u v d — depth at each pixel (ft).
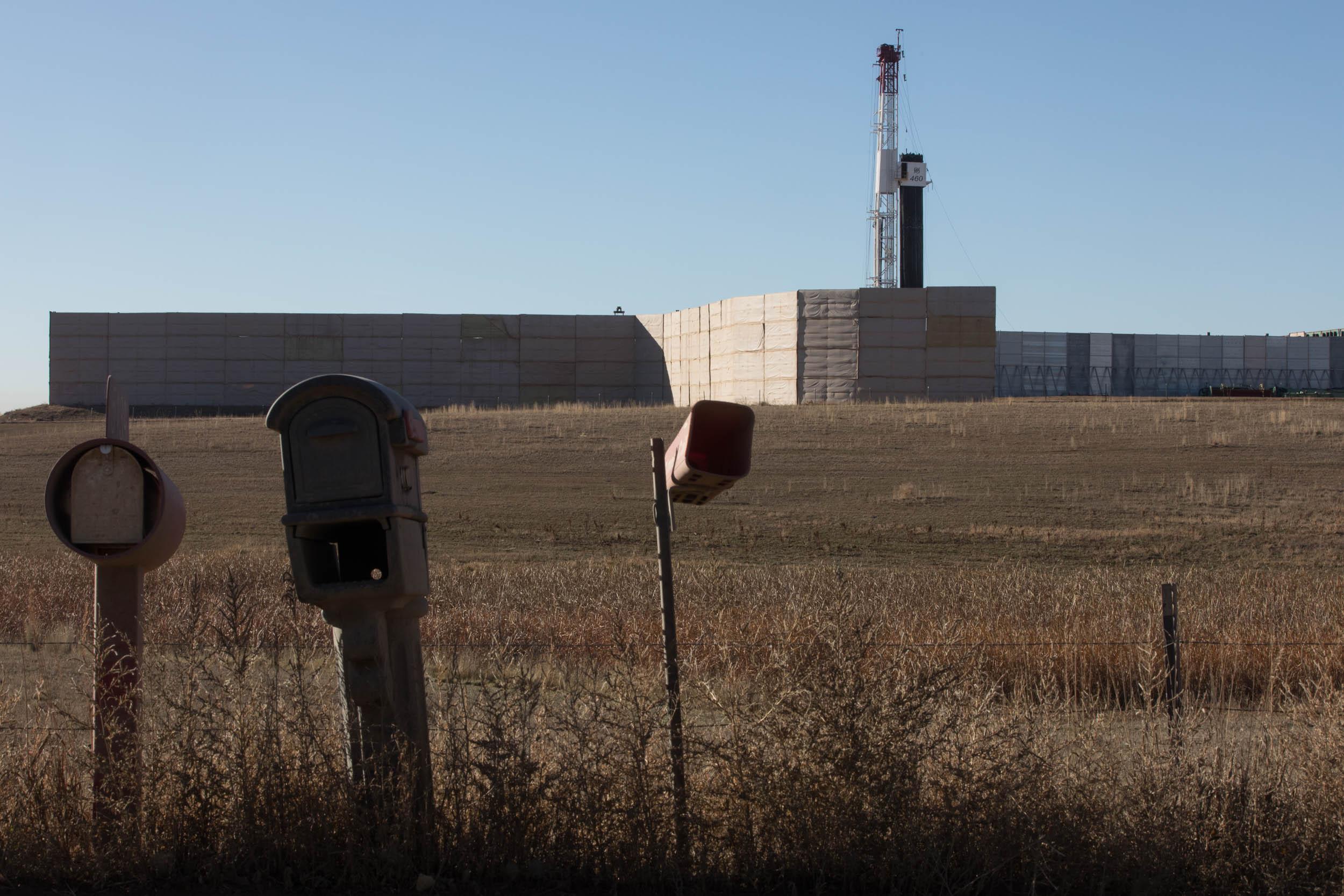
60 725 23.16
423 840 18.28
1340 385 255.50
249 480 115.65
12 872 18.11
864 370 180.75
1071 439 128.06
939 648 24.06
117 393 18.98
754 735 19.01
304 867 18.22
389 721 18.19
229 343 213.87
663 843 18.16
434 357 215.72
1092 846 18.66
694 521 94.79
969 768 18.86
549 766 19.61
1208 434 127.95
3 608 45.85
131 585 19.17
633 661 21.88
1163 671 22.58
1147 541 87.04
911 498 103.09
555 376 218.18
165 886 17.92
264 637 25.90
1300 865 18.71
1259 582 60.13
